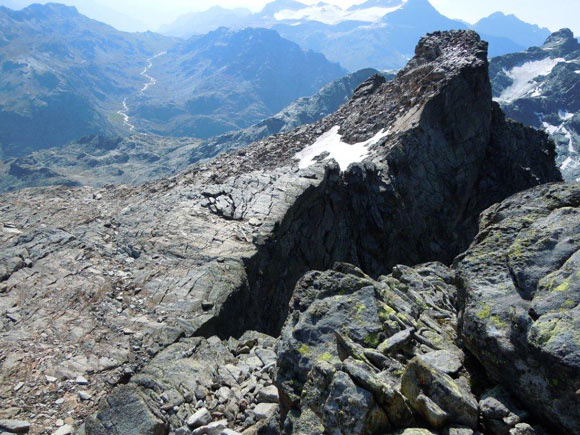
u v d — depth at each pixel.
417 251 43.59
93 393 17.08
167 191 39.84
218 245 28.11
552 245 10.14
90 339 19.84
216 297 23.11
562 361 7.75
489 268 10.76
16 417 15.65
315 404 9.68
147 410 13.69
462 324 10.89
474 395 9.40
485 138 51.03
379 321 11.45
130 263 26.38
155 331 20.48
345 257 38.41
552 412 8.05
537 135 62.16
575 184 12.12
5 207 37.47
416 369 9.06
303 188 35.38
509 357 8.82
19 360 18.30
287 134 57.00
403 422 8.71
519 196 12.75
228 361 17.62
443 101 46.88
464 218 49.53
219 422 13.66
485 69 50.16
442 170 46.53
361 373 9.09
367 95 62.78
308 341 11.39
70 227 31.73
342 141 51.28
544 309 8.70
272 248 29.70
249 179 37.75
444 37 59.78
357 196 39.91
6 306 21.78
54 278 24.22
